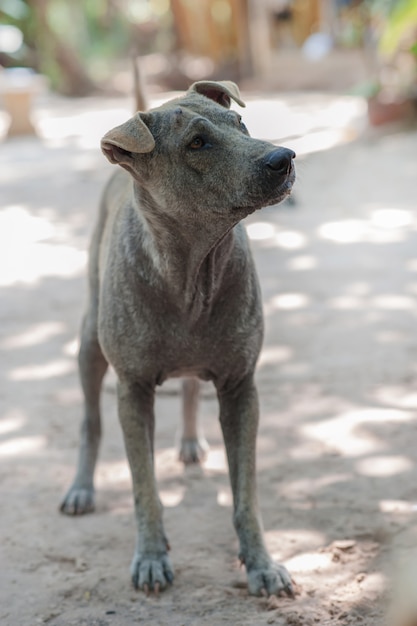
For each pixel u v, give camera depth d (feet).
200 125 12.34
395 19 44.57
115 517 15.69
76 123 60.80
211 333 13.43
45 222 37.17
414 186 37.58
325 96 62.13
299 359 22.00
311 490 15.99
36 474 17.39
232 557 14.16
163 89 69.92
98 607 13.02
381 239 31.14
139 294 13.42
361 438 17.89
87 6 80.94
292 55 73.77
